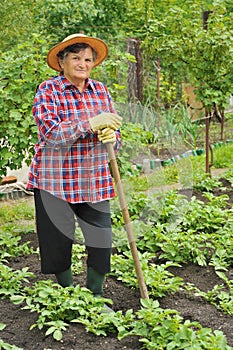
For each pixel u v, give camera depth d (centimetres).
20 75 672
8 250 623
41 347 434
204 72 885
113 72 771
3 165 683
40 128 451
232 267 595
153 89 1191
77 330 452
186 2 1205
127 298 518
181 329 418
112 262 566
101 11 1285
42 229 473
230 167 958
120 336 434
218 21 877
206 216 680
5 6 1016
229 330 463
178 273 577
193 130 1068
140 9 1337
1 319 477
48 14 1220
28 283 546
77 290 478
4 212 827
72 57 454
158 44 909
